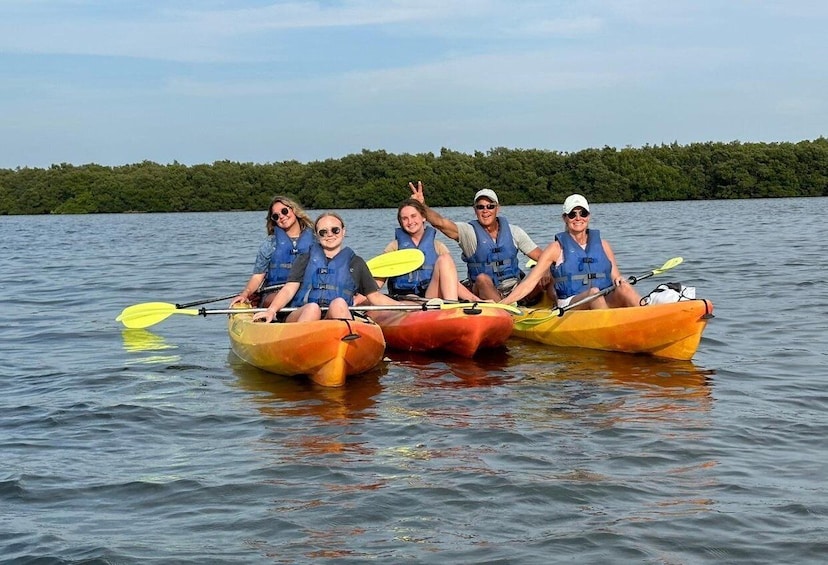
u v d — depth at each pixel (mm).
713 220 31922
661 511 3951
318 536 3779
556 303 8461
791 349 7520
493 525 3854
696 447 4832
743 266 14547
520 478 4387
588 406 5801
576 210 7988
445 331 7543
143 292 13195
